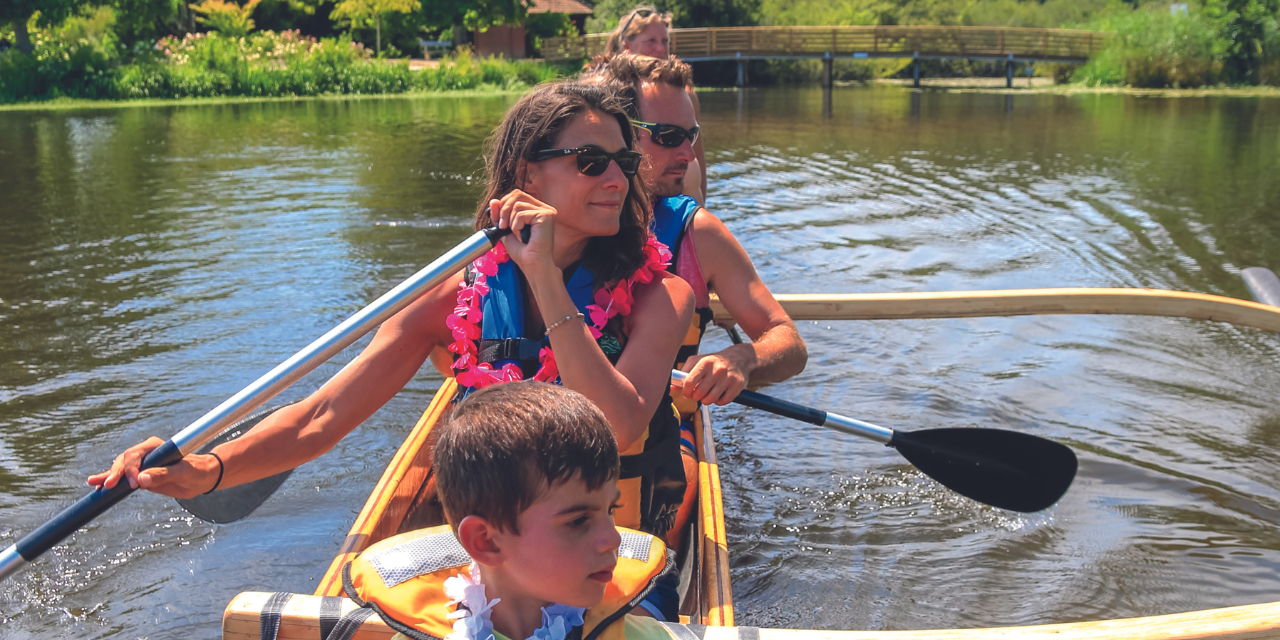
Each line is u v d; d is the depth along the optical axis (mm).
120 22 27453
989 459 2684
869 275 6012
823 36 31297
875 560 2805
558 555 1093
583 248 1844
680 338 1828
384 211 7797
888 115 18781
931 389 4137
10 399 3799
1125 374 4332
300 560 2740
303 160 11148
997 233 7277
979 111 19859
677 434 1919
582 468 1078
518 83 28312
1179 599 2621
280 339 4551
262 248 6434
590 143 1734
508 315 1782
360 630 1334
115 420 3609
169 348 4410
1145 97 25016
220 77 23875
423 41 36031
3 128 15188
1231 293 5586
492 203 1737
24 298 5230
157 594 2570
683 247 2232
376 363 1856
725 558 1972
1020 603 2594
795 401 4012
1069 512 3096
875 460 3479
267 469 1737
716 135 14641
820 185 9562
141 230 7043
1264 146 12938
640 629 1326
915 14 40531
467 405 1137
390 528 2172
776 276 5969
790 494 3207
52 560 2713
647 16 4570
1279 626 1278
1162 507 3129
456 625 1158
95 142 13117
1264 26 28562
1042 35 31344
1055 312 3779
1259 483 3285
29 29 26391
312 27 36500
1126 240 7016
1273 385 4199
